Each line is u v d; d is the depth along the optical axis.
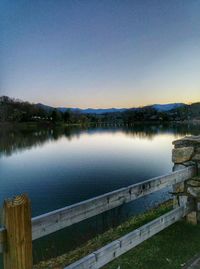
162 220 3.39
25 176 26.36
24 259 1.79
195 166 4.22
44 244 7.19
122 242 2.69
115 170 27.41
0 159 41.22
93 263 2.36
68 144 64.25
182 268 3.15
